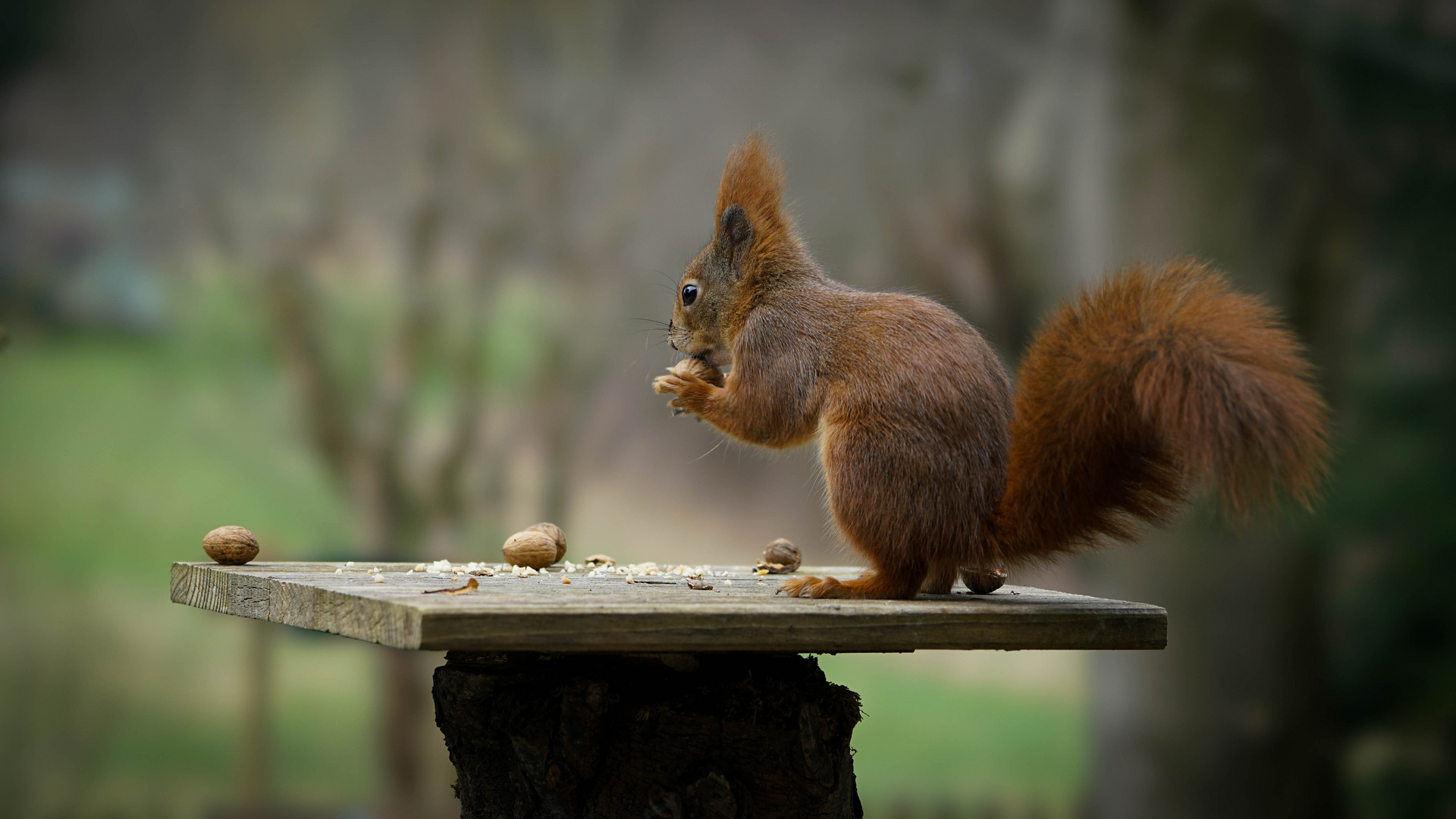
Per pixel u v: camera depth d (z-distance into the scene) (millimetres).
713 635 4184
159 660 16234
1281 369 4371
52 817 14539
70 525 17078
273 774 14234
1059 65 14000
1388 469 13391
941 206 14953
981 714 16125
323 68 15609
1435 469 13367
